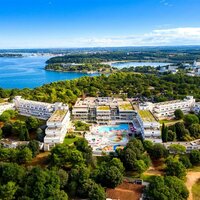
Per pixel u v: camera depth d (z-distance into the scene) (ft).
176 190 640.58
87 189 652.48
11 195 620.90
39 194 615.57
